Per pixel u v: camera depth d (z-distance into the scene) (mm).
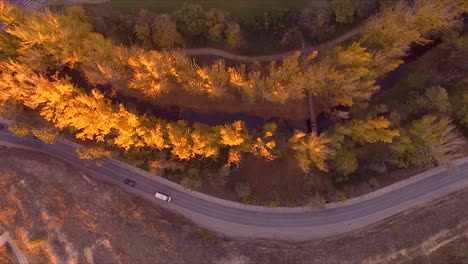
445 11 58000
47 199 65375
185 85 61906
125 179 68312
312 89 62094
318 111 69438
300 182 65875
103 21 63469
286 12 66938
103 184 67438
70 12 61375
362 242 63625
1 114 66938
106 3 71125
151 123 61406
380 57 59750
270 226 66438
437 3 59312
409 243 62062
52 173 66500
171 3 70500
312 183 65562
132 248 63594
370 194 65500
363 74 57406
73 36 58750
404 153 62969
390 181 65312
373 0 63875
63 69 67875
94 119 56719
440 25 60125
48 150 69375
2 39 60500
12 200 65938
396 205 65188
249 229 66625
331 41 68938
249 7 69625
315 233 65875
